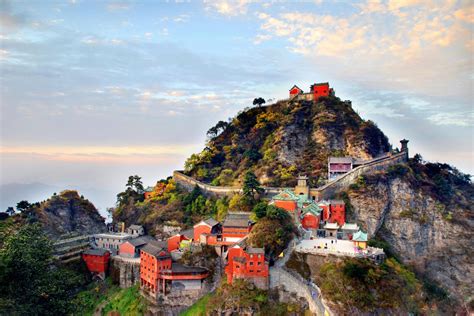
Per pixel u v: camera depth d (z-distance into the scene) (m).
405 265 180.25
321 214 181.75
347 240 163.12
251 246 153.38
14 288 116.12
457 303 182.50
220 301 147.88
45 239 134.75
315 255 151.88
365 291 138.38
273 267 147.88
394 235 196.00
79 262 198.62
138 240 197.25
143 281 173.75
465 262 195.12
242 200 194.12
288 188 199.00
